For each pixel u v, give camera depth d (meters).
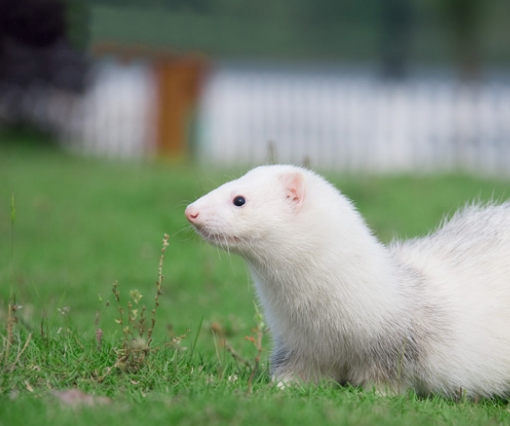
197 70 30.11
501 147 29.86
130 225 15.82
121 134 29.73
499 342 7.70
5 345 7.54
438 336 7.53
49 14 25.56
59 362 7.29
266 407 6.19
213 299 11.20
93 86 27.84
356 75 32.91
